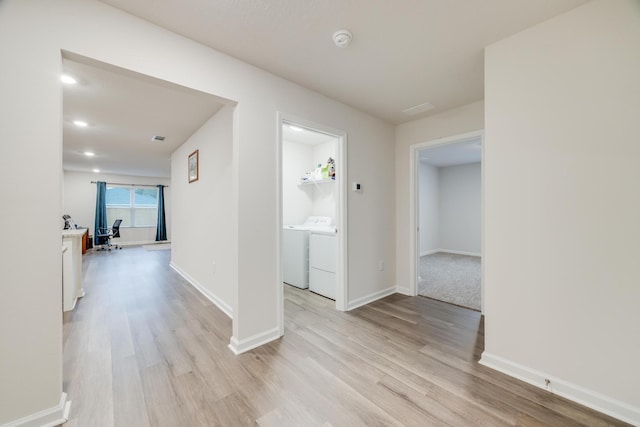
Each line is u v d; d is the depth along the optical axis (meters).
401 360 1.94
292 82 2.40
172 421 1.37
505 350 1.80
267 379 1.72
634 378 1.38
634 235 1.39
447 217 7.11
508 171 1.79
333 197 4.28
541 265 1.66
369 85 2.47
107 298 3.30
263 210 2.21
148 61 1.64
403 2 1.49
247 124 2.10
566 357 1.58
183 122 3.37
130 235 8.79
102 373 1.77
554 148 1.62
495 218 1.84
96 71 2.13
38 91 1.32
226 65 1.98
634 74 1.38
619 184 1.42
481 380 1.71
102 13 1.49
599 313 1.48
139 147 4.66
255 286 2.15
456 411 1.45
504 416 1.41
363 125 3.12
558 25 1.60
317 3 1.50
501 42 1.83
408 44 1.88
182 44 1.77
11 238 1.26
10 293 1.26
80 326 2.50
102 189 8.02
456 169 6.94
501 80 1.82
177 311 2.88
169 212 9.45
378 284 3.35
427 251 6.82
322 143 4.50
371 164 3.24
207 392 1.59
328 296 3.38
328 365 1.88
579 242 1.54
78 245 3.33
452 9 1.55
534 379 1.67
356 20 1.64
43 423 1.32
